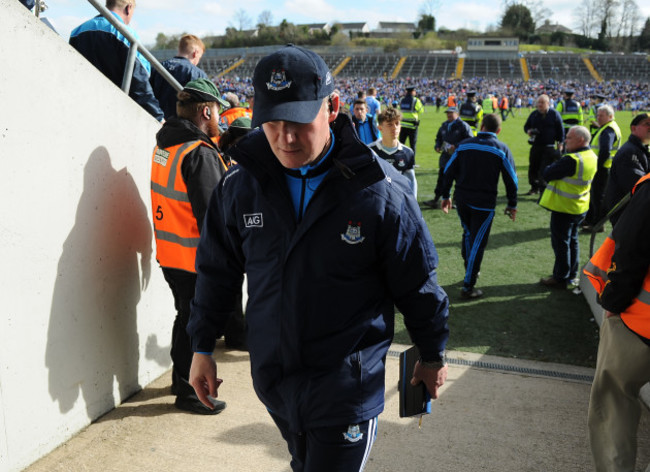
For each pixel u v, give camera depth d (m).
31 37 2.27
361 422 1.67
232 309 1.92
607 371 2.27
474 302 5.18
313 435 1.68
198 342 1.87
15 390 2.34
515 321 4.72
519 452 2.77
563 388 3.50
